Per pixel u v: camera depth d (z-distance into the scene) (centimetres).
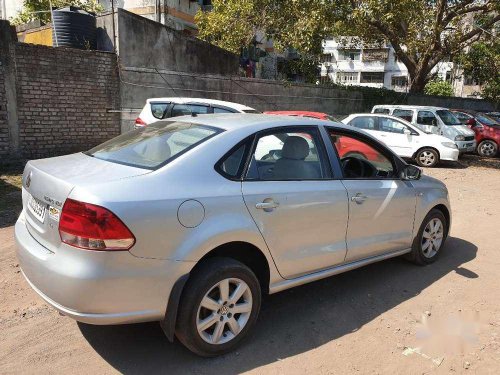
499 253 557
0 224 572
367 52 5734
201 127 343
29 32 1355
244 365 304
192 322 289
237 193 307
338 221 373
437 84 4609
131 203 263
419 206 464
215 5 1864
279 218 328
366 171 427
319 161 376
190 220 282
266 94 1605
